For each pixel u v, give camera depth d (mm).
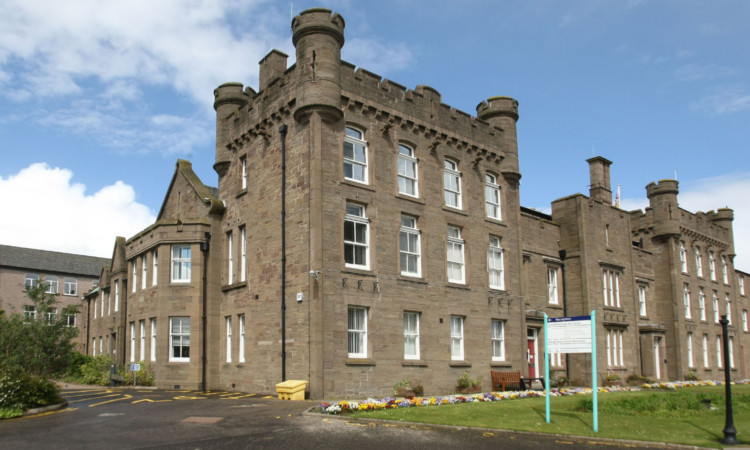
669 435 14852
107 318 40438
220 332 26938
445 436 13922
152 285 28328
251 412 17047
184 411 17297
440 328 25391
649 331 38531
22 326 25891
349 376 21766
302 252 22312
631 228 43250
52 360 26234
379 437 13539
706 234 47375
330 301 21719
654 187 43031
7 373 17344
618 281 37000
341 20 23625
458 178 28094
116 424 14914
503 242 29422
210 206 27750
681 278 42562
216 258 27531
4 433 13672
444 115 27562
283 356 22422
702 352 44094
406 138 25750
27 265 62688
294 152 23438
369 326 22859
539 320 31359
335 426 14828
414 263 25391
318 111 22641
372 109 24578
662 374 39812
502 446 12969
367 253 23609
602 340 34062
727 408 14500
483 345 27156
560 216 35500
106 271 42656
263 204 24984
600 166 38688
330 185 22625
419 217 25703
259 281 24562
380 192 24266
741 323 52219
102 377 30703
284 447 12320
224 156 28344
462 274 27312
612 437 14125
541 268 33156
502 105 30719
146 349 28062
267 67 27641
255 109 26281
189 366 26141
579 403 20469
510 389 27125
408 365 23797
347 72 23938
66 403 18781
